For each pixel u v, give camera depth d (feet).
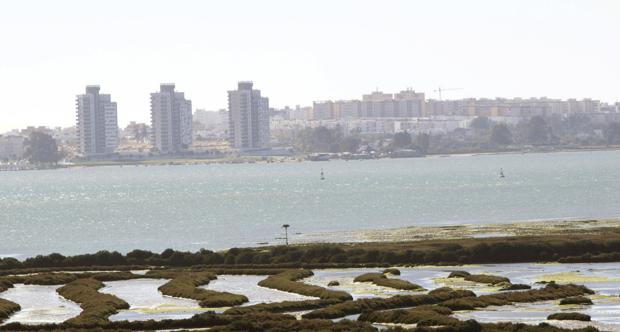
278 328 622.95
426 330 608.60
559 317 650.43
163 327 654.53
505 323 623.36
